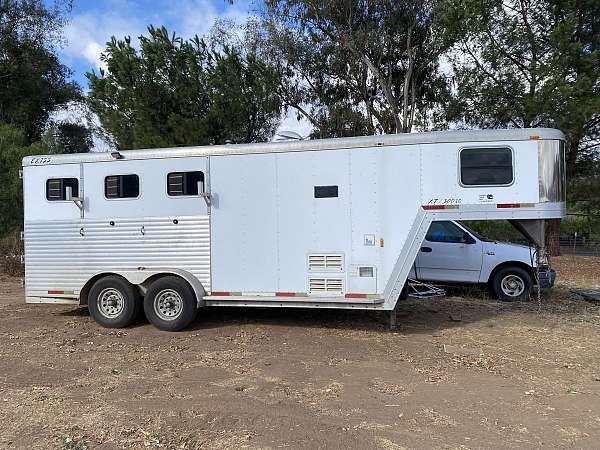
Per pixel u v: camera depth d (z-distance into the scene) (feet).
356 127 78.13
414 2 69.00
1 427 13.87
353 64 76.28
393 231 23.09
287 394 16.44
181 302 25.13
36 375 18.56
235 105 60.08
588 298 33.86
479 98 61.00
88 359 20.63
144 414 14.67
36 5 96.43
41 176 26.76
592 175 59.98
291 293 24.06
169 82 58.44
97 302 26.18
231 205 24.62
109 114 59.11
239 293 24.59
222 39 70.23
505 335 24.45
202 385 17.34
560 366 19.69
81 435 13.32
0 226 52.34
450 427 13.92
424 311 29.91
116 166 25.88
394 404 15.61
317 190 23.75
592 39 56.90
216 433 13.44
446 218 22.77
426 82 76.48
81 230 26.30
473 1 59.72
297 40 74.18
